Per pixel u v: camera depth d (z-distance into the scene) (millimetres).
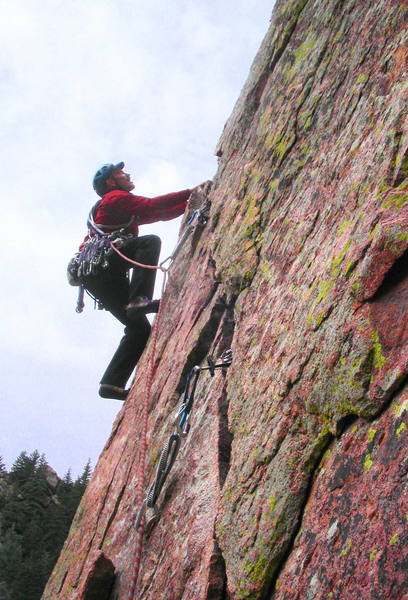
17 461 56406
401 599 1914
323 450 2625
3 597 40500
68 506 52312
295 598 2352
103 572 3945
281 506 2648
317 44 4375
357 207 3010
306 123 4090
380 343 2406
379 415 2361
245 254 4098
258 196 4281
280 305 3361
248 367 3439
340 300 2699
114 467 5059
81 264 6078
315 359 2748
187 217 5945
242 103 5453
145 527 3760
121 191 6270
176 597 3076
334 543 2285
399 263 2471
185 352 4445
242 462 3047
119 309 6258
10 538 44719
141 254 5926
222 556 2939
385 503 2117
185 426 3891
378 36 3613
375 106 3318
